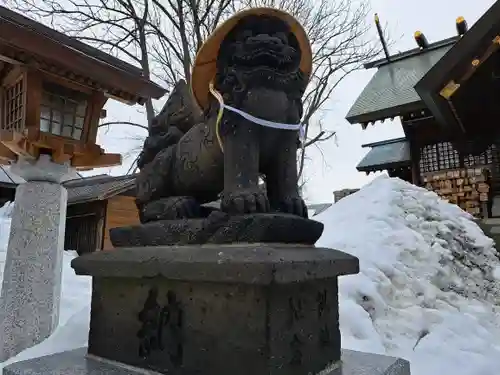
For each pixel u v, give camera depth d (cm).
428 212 490
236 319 108
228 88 127
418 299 349
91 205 817
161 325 125
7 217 949
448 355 280
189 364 115
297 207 134
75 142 273
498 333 335
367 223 432
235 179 125
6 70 261
